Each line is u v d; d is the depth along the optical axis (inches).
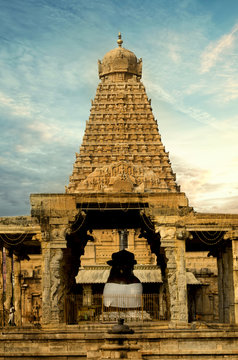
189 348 1937.7
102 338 1937.7
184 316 2198.6
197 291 3897.6
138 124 4847.4
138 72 5103.3
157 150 4781.0
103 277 3853.3
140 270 3934.5
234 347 1946.4
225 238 2269.9
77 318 2438.5
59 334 1963.6
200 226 2256.4
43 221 2246.6
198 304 3880.4
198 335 1942.7
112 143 4763.8
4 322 2377.0
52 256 2237.9
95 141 4778.5
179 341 1940.2
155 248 2871.6
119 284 2300.7
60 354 1929.1
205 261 3973.9
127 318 2295.8
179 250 2247.8
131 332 1713.8
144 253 4286.4
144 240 4303.6
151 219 2265.0
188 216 2257.6
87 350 1927.9
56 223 2252.7
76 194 2260.1
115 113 4859.7
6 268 2827.3
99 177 4178.2
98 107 4896.7
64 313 2263.8
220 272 2532.0
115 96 4926.2
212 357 1927.9
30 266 3927.2
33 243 2849.4
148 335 1931.6
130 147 4783.5
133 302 2277.3
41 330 2080.5
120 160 4707.2
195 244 2874.0
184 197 2268.7
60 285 2242.9
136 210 2503.7
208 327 2097.7
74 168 4672.7
